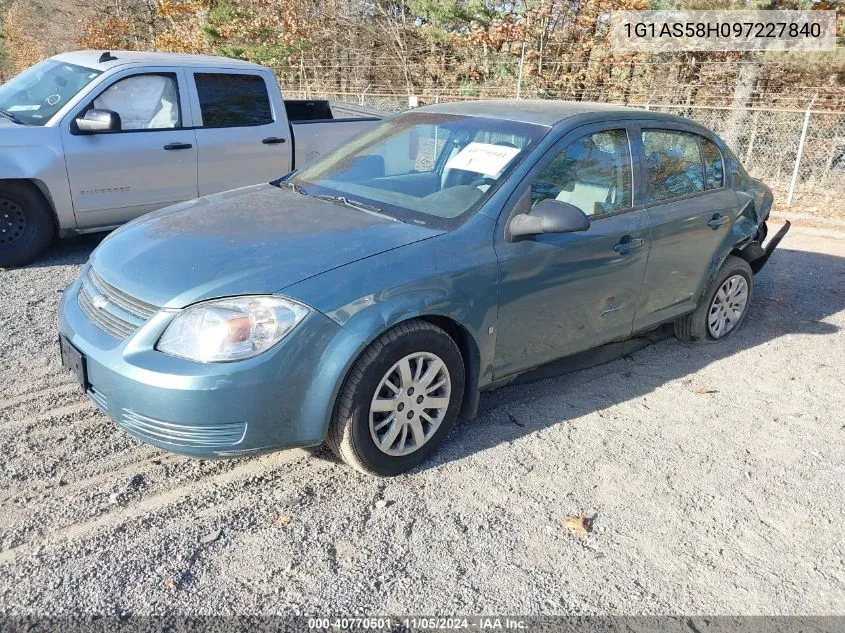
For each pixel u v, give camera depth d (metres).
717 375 4.70
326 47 21.98
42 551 2.69
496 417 3.95
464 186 3.67
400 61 20.64
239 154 6.86
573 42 16.59
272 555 2.76
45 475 3.16
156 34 27.56
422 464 3.43
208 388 2.70
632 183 4.20
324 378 2.89
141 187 6.33
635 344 5.17
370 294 2.99
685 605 2.65
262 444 2.88
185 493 3.11
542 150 3.71
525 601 2.61
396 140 4.28
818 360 5.03
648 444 3.76
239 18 22.30
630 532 3.04
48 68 6.72
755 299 6.38
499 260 3.42
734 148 12.05
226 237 3.24
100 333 2.97
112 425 3.62
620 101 15.99
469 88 17.62
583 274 3.85
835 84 14.83
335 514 3.02
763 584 2.79
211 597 2.53
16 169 5.67
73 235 6.26
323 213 3.58
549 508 3.16
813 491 3.43
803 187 10.99
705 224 4.66
